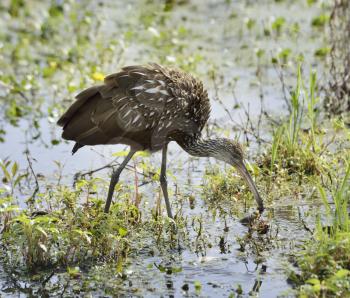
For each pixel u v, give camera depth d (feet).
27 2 79.25
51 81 60.59
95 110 37.73
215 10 78.18
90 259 35.09
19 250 35.37
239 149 41.04
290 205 40.65
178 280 33.30
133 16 77.30
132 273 33.96
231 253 35.68
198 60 61.67
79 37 69.56
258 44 67.87
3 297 32.40
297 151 45.11
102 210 39.01
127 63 63.67
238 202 41.52
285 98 52.70
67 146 50.57
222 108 55.47
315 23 70.28
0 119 54.44
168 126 39.45
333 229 34.14
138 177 45.73
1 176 45.85
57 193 40.93
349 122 50.93
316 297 30.07
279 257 34.86
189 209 41.09
